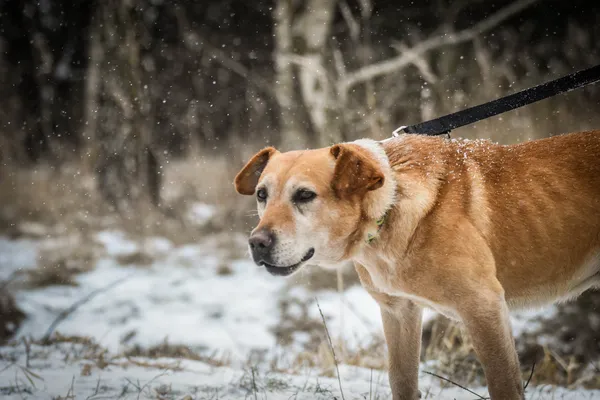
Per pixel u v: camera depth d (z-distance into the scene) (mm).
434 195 3756
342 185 3688
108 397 4129
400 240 3730
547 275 3973
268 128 15906
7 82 17453
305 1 11672
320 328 7301
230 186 13242
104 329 7219
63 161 15047
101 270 9914
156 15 18375
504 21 16297
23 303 7891
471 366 5309
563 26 15750
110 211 12289
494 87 12258
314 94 11414
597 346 5770
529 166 3988
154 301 8453
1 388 4285
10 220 12352
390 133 10938
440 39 11617
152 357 5750
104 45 12242
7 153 14727
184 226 11953
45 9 18734
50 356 5297
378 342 6297
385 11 17125
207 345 6848
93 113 12305
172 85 18828
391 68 10773
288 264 3672
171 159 17266
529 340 5902
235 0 19578
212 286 9078
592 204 3912
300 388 4527
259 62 19172
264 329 7426
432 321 6070
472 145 4078
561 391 4695
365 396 4262
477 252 3680
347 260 3881
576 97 11203
